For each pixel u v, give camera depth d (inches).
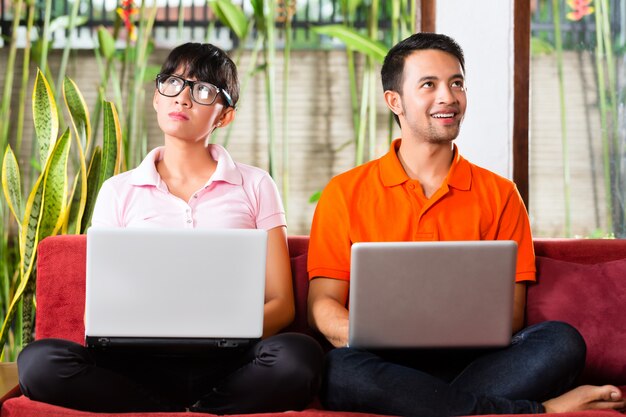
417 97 81.9
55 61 120.0
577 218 119.3
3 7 119.5
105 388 67.1
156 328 65.9
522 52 115.3
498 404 67.4
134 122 120.3
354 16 120.4
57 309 81.9
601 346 81.7
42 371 65.4
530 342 71.4
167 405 70.1
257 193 84.2
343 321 75.6
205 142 84.1
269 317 77.8
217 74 82.8
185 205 81.3
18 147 119.4
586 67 119.2
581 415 64.2
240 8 120.5
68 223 103.5
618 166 119.5
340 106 121.0
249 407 67.8
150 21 120.6
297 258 85.9
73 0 120.2
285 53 120.7
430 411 66.5
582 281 83.6
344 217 82.7
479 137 115.3
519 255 83.1
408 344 69.4
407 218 82.2
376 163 86.4
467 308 68.7
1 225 117.0
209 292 65.8
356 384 67.6
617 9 119.2
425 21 117.4
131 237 64.8
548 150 119.0
